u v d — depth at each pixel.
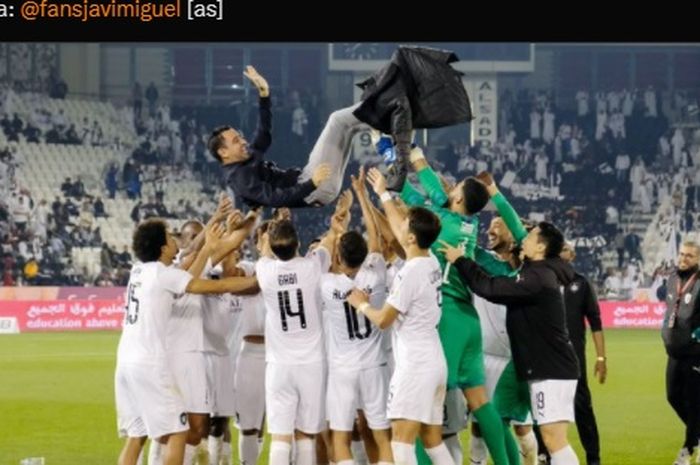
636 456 30.91
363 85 22.03
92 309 76.50
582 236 97.00
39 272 83.44
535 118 105.69
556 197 100.88
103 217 91.62
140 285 22.45
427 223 21.45
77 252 85.75
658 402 41.62
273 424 22.59
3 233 84.19
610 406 40.59
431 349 21.53
